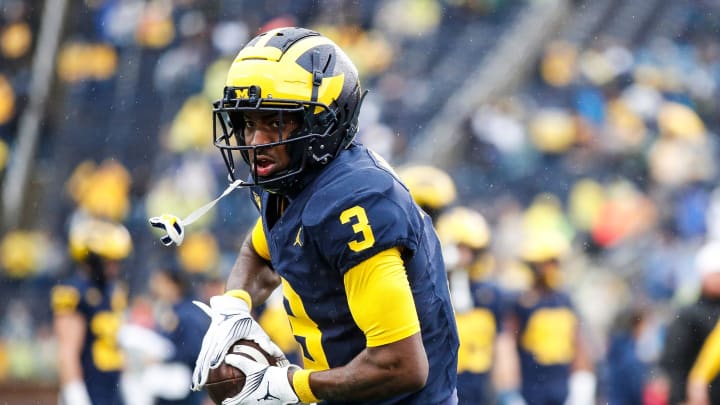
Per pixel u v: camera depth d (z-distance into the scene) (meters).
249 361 11.65
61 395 26.41
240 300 12.39
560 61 53.06
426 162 48.34
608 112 50.59
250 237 13.23
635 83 52.41
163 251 46.34
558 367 27.44
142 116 53.00
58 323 25.81
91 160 52.12
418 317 11.44
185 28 54.94
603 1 56.59
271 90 10.97
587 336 27.92
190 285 30.14
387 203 10.87
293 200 11.34
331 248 10.84
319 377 11.22
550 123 49.00
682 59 54.34
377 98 50.94
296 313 11.64
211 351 11.72
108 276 26.27
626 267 43.59
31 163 52.59
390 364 10.79
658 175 47.75
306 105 11.01
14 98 55.12
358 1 55.19
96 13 56.91
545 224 45.66
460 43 54.19
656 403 31.17
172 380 27.59
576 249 45.81
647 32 55.81
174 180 48.00
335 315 11.30
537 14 55.25
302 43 11.23
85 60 55.88
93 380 26.09
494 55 53.25
